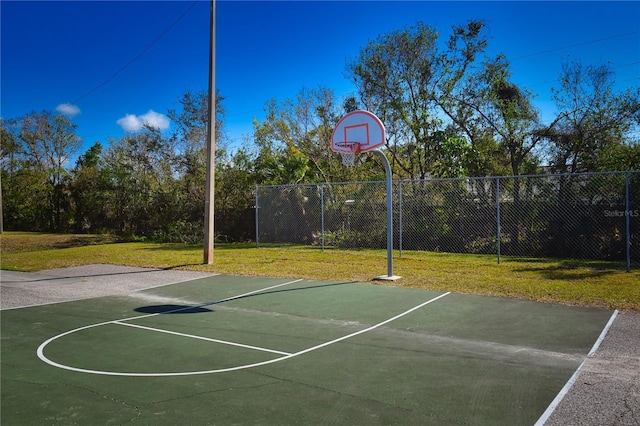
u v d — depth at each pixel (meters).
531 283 9.33
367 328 6.70
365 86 19.91
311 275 11.34
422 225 16.25
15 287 11.11
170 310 8.26
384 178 19.75
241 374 4.91
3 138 39.41
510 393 4.25
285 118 23.41
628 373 4.71
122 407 4.12
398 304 8.14
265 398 4.25
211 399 4.25
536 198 14.34
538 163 16.67
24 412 4.05
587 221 13.54
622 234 13.01
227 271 12.32
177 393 4.42
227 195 21.39
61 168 36.66
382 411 3.92
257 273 11.86
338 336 6.32
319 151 22.59
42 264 14.94
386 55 19.23
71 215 31.80
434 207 16.11
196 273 12.28
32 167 40.59
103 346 6.09
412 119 19.17
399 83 19.19
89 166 33.94
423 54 18.89
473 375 4.72
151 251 17.66
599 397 4.13
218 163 22.62
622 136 15.04
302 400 4.19
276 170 20.25
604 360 5.11
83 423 3.81
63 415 3.97
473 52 18.34
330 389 4.43
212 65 13.28
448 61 18.64
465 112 18.14
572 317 6.92
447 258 13.52
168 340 6.31
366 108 20.33
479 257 13.67
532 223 14.41
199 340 6.28
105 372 5.06
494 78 17.31
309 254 15.07
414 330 6.52
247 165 21.81
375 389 4.41
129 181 26.28
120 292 10.13
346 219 17.78
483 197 15.34
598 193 13.41
